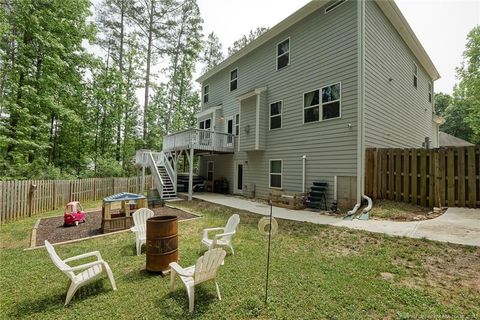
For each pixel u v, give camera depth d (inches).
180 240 212.4
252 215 305.7
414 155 282.5
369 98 325.4
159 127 983.0
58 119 583.5
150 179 611.5
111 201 242.4
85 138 700.7
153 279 138.2
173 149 538.3
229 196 506.6
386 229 209.6
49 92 509.7
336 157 331.3
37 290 125.3
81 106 633.0
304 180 372.8
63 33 520.7
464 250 154.3
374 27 343.0
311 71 373.1
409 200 284.4
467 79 644.7
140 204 268.8
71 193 413.1
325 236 208.5
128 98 810.8
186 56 906.1
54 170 483.8
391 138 386.6
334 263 151.9
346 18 327.9
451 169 259.3
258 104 447.5
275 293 117.5
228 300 113.5
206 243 180.4
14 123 462.3
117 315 103.7
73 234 232.4
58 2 493.4
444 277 127.3
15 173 416.2
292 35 409.4
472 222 207.3
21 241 209.6
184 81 1053.2
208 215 316.2
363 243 184.2
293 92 402.3
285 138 411.8
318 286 123.1
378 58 350.9
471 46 617.6
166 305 110.9
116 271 149.3
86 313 105.6
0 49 447.8
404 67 439.5
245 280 132.1
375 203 295.3
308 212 319.6
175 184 501.7
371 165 311.6
